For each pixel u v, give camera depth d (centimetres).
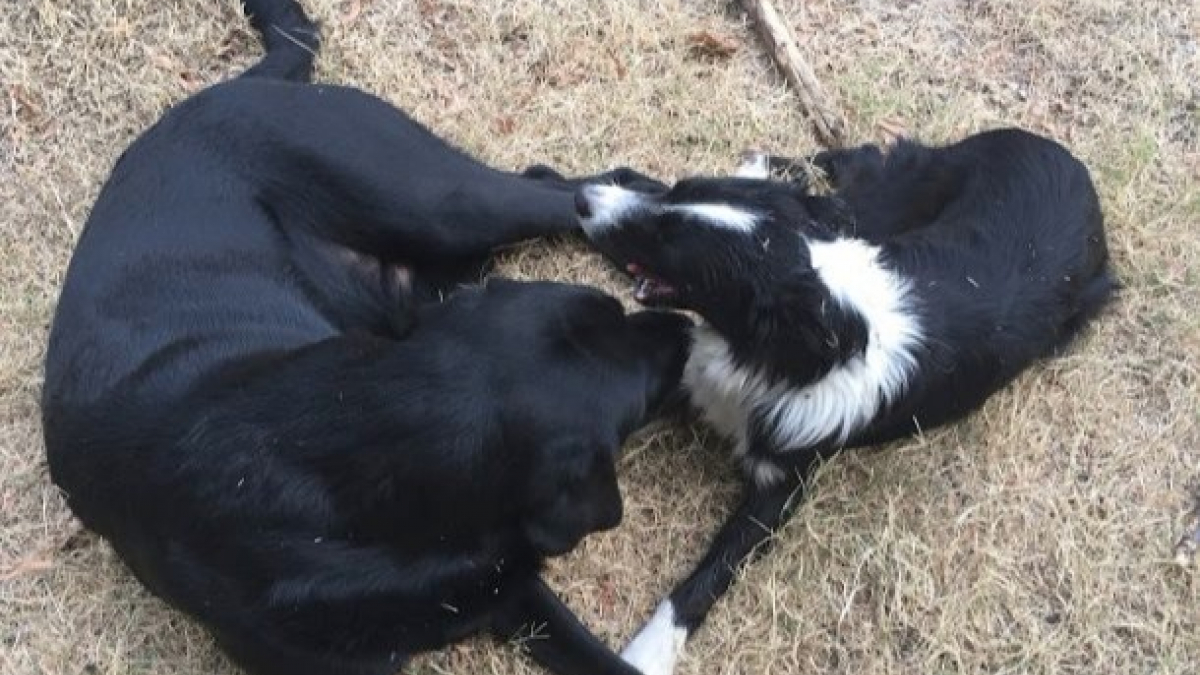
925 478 124
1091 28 144
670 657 115
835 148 137
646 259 113
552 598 111
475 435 93
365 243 115
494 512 96
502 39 140
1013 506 124
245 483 95
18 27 135
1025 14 144
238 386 97
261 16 134
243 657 101
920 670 119
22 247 128
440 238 118
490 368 94
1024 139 126
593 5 141
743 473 123
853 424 116
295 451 94
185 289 104
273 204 111
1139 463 127
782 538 121
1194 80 142
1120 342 130
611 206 115
